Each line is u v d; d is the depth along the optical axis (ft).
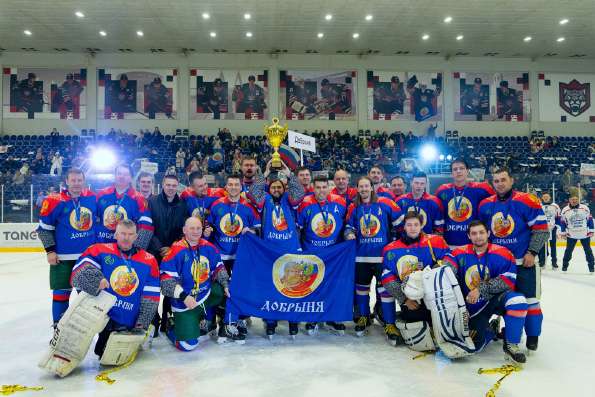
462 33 62.13
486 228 13.24
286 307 14.24
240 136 68.08
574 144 72.43
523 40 65.21
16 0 50.08
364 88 71.67
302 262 14.46
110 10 53.01
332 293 14.52
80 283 11.42
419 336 12.77
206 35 61.82
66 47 66.08
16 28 58.70
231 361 12.26
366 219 15.24
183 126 69.62
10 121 67.92
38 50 67.36
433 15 55.36
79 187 14.20
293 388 10.35
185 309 13.03
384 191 16.96
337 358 12.48
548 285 25.03
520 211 13.51
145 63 69.31
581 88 74.38
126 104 69.10
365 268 15.15
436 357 12.56
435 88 72.49
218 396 9.91
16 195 44.42
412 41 65.26
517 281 13.37
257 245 14.35
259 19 56.18
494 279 12.33
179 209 15.01
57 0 50.21
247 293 14.15
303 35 62.23
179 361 12.28
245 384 10.60
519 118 73.36
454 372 11.37
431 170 63.57
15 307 19.48
